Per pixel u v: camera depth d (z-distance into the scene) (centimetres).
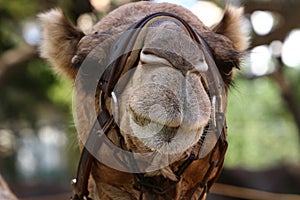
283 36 2158
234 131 3891
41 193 2903
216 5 1861
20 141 4009
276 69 2633
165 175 625
